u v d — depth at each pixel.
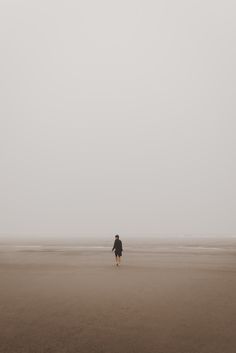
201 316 11.94
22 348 8.86
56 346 9.02
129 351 8.73
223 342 9.38
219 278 20.89
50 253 44.12
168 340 9.52
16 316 11.79
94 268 26.28
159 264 29.62
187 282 19.27
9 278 20.52
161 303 13.91
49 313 12.21
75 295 15.41
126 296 15.24
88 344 9.18
